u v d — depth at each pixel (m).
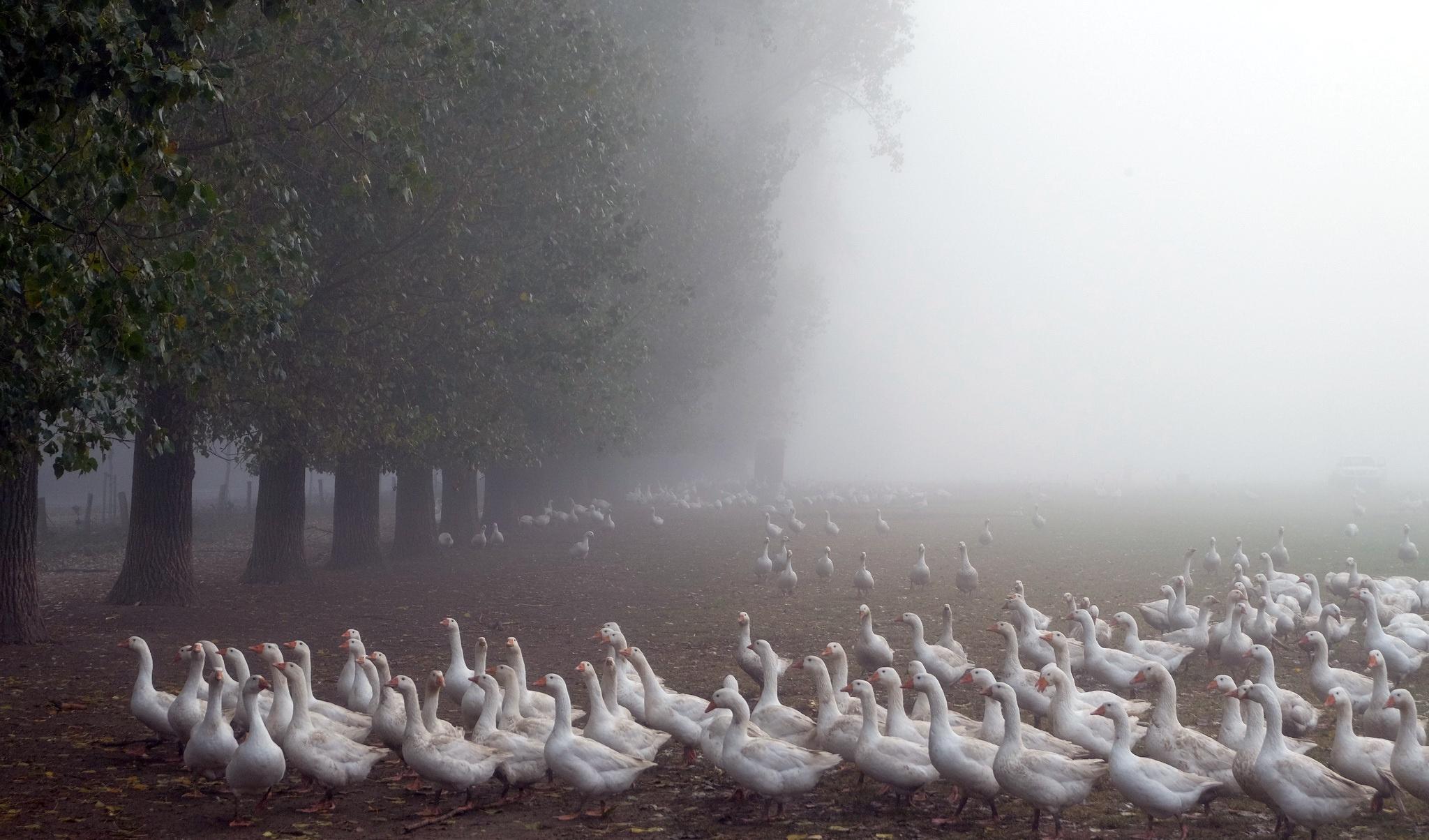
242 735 11.07
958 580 24.34
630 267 24.72
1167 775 8.75
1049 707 10.98
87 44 9.79
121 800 10.03
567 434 31.92
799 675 15.91
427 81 18.50
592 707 10.48
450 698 13.20
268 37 16.20
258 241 15.37
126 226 13.29
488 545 37.19
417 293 21.91
